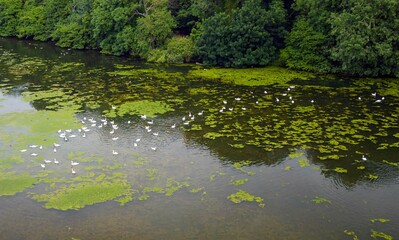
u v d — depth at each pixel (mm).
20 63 56719
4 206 23688
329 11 49469
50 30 72562
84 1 66312
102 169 27891
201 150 30750
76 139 32406
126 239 20984
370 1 44688
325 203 24203
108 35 63219
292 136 32906
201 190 25469
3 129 33969
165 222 22359
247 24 51375
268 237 21203
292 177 27062
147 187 25750
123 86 45844
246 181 26547
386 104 39125
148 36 58344
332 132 33469
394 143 31469
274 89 43969
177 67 53906
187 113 37844
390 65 46219
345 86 44594
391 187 25875
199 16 56844
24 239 20922
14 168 27938
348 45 44125
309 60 50469
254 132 33719
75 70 52969
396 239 21062
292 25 54500
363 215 23062
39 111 38031
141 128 34625
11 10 76562
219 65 54500
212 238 21078
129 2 60906
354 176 27172
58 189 25469
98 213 23141
